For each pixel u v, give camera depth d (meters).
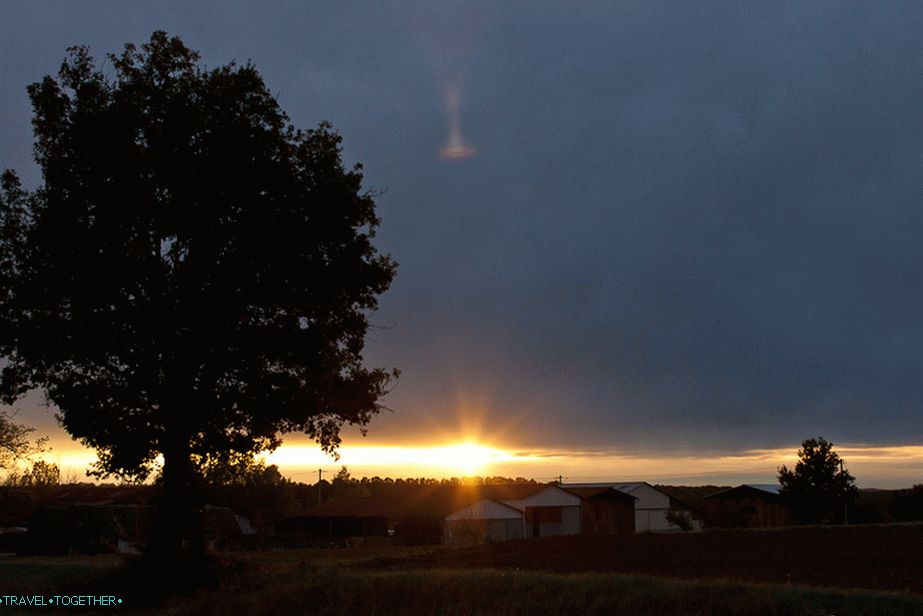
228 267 28.55
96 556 48.00
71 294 27.88
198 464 30.80
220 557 30.41
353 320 31.73
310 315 30.58
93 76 29.09
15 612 25.86
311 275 29.20
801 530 35.88
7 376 28.97
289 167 29.67
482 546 34.91
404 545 63.56
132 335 28.52
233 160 28.38
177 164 27.98
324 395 31.25
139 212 28.33
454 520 65.31
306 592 21.38
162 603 26.27
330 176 30.00
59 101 28.75
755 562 26.42
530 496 69.75
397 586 20.41
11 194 29.00
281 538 62.03
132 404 29.31
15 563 37.59
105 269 27.67
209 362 28.98
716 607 16.50
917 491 57.88
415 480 100.06
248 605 21.92
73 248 27.97
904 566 24.83
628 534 36.78
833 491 56.53
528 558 29.69
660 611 16.73
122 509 61.19
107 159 27.81
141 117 28.28
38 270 28.03
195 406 29.17
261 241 28.77
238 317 29.33
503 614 17.75
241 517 80.81
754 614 16.02
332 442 32.59
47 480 87.88
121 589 27.64
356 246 30.48
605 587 18.69
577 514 70.12
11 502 81.81
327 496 112.88
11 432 43.91
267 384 29.73
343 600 20.11
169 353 28.86
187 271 28.81
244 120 29.19
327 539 63.72
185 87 29.27
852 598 16.31
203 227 28.78
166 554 28.77
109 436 28.77
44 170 28.75
